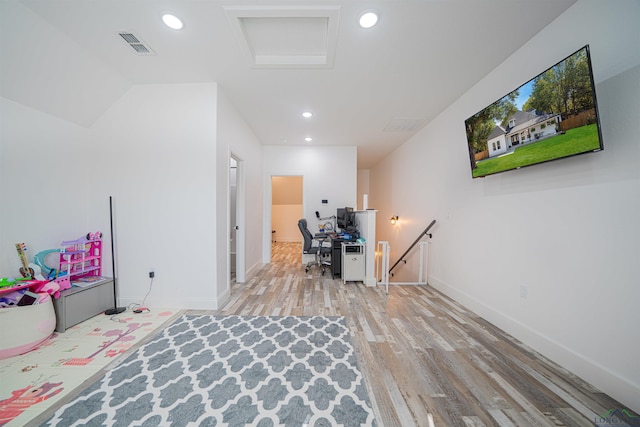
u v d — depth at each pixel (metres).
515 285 2.06
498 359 1.74
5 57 1.80
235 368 1.62
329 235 4.18
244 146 3.62
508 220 2.15
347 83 2.56
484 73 2.38
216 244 2.61
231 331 2.13
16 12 1.64
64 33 1.84
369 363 1.69
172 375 1.55
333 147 5.01
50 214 2.31
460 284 2.83
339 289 3.34
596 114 1.33
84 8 1.62
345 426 1.19
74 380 1.49
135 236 2.63
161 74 2.41
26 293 1.83
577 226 1.58
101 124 2.61
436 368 1.63
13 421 1.19
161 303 2.63
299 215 8.60
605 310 1.42
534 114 1.69
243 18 1.79
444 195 3.22
